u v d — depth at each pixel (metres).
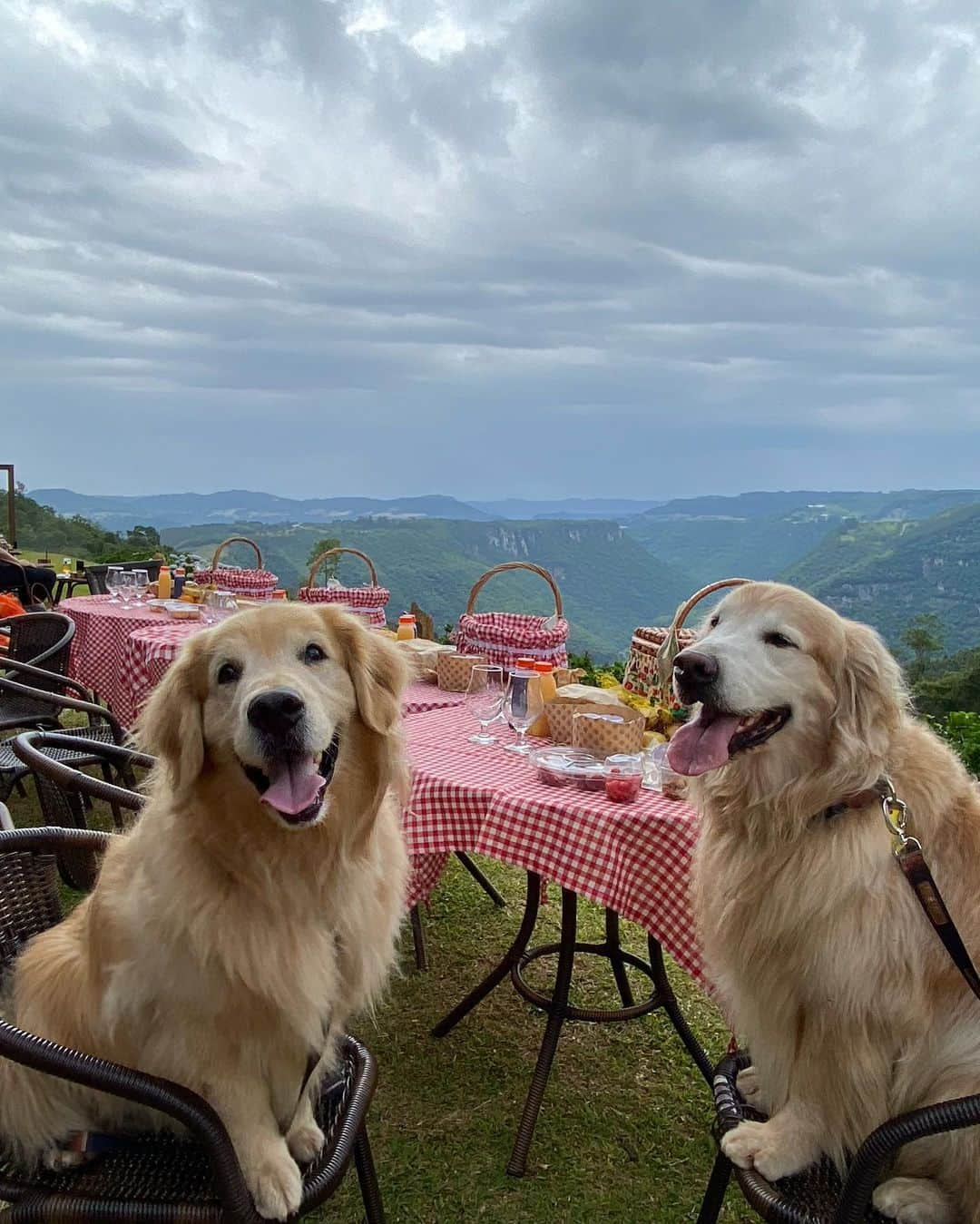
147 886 1.98
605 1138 2.97
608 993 3.86
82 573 13.09
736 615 2.38
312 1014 2.03
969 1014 1.97
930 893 1.97
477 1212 2.63
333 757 2.18
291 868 2.07
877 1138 1.68
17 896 2.39
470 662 4.30
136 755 3.25
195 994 1.91
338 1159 1.91
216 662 2.15
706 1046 3.50
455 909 4.59
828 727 2.17
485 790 2.81
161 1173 1.86
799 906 2.09
